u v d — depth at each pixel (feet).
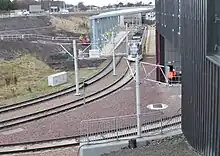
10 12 270.67
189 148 42.63
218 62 31.78
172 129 53.01
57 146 54.75
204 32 35.63
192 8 40.75
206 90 35.65
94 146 48.44
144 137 50.01
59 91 94.02
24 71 127.44
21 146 56.34
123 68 123.75
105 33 140.97
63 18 266.36
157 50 93.71
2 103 87.30
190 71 42.47
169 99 77.77
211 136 34.53
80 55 110.83
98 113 71.77
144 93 84.74
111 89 93.81
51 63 144.05
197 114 39.55
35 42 166.50
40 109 77.97
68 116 71.41
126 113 69.62
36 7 318.45
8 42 155.33
